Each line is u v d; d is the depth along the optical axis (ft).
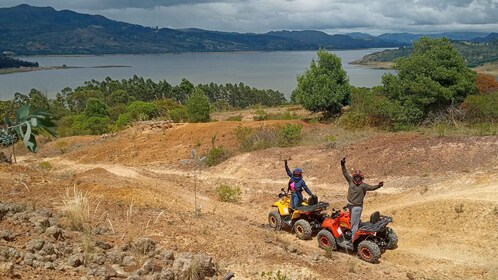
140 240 22.35
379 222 30.81
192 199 46.16
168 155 86.94
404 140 61.16
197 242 25.71
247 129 85.35
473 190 40.98
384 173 54.19
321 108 113.50
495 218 33.96
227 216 40.68
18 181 35.63
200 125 99.35
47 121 9.11
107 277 17.47
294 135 76.64
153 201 37.60
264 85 555.28
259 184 58.18
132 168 68.74
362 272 27.27
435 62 89.86
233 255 24.84
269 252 26.66
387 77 94.63
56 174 48.08
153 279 17.67
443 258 30.45
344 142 67.36
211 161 75.05
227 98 360.07
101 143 104.78
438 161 53.16
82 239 21.40
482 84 110.22
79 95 295.48
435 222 35.91
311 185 55.67
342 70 114.52
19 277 15.61
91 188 38.11
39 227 21.59
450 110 84.94
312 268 25.61
